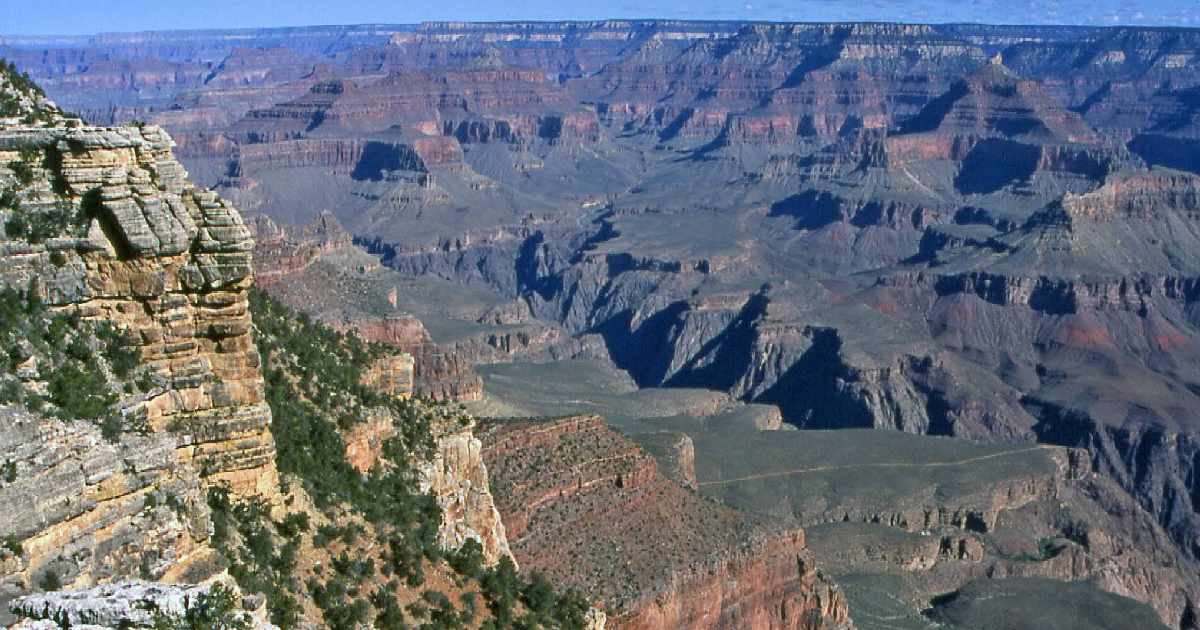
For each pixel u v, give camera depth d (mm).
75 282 35625
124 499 32719
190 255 37188
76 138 35969
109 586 29938
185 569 33688
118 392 35062
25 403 32219
